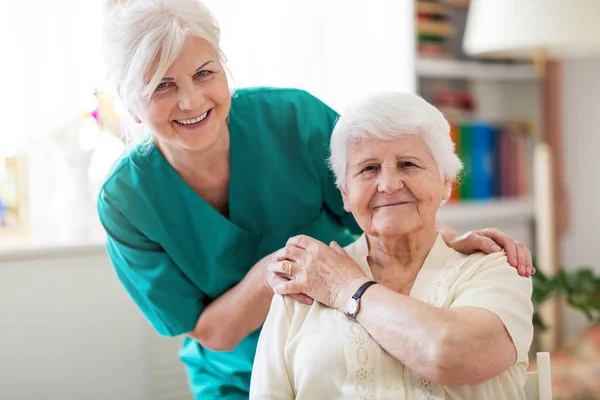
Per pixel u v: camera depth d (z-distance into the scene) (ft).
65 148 7.32
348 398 4.03
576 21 7.52
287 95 5.43
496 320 3.82
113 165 5.22
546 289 7.77
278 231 5.42
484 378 3.78
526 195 9.99
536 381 4.30
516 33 7.73
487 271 4.15
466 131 9.39
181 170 5.13
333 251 4.41
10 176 7.44
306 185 5.39
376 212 4.23
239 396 5.70
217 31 4.61
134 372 7.34
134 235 5.24
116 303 7.23
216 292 5.45
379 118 4.15
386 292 4.03
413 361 3.84
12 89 6.72
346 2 8.55
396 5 8.74
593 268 10.19
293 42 8.04
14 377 6.82
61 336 7.00
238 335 5.23
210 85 4.59
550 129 10.07
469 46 8.32
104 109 7.20
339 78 8.53
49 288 6.93
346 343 4.08
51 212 7.63
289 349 4.28
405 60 8.79
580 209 10.24
